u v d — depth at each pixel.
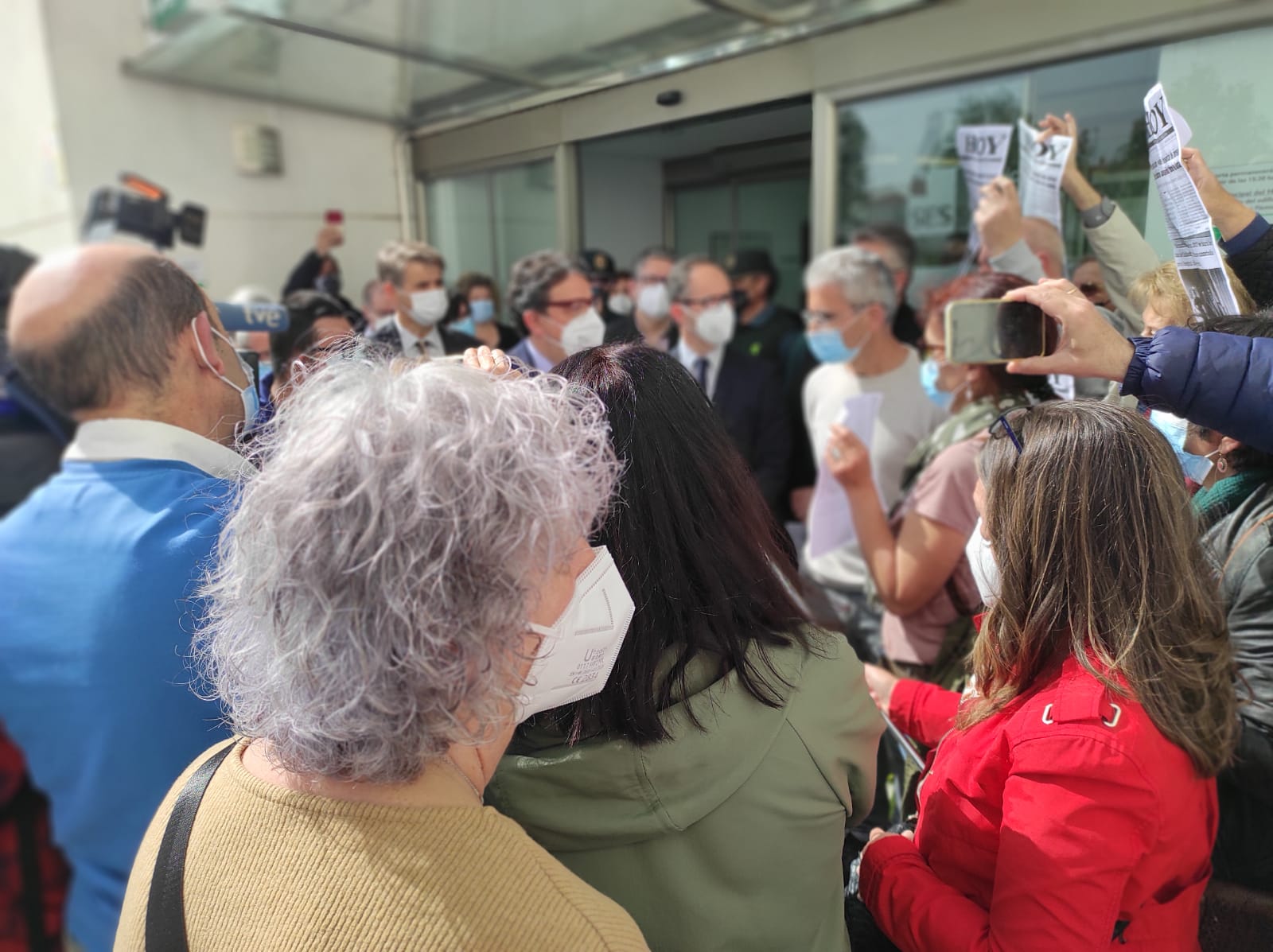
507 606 0.46
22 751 0.90
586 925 0.46
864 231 2.78
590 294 1.67
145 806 0.84
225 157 2.30
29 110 2.70
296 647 0.45
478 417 0.48
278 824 0.47
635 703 0.62
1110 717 0.71
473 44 1.62
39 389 0.87
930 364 1.79
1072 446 0.77
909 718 1.12
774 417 2.50
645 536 0.67
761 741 0.65
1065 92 1.68
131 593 0.80
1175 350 0.79
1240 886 0.90
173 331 0.89
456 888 0.44
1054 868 0.68
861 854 0.93
